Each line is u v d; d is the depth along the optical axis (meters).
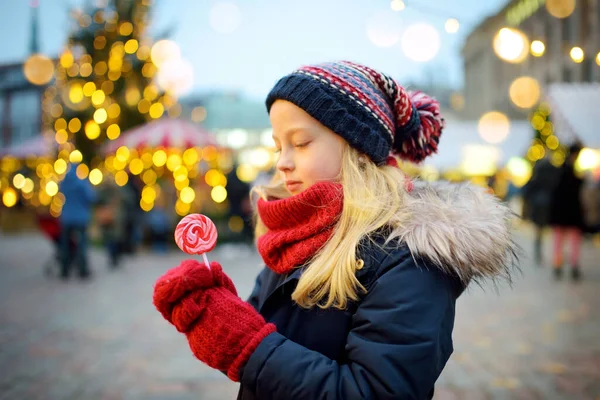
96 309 5.64
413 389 0.99
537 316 5.00
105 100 14.81
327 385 1.00
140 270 8.77
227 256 10.31
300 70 1.20
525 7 22.80
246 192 11.35
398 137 1.36
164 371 3.62
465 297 5.93
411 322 1.01
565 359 3.72
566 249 10.68
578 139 9.11
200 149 11.79
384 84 1.26
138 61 14.99
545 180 8.34
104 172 13.92
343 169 1.17
